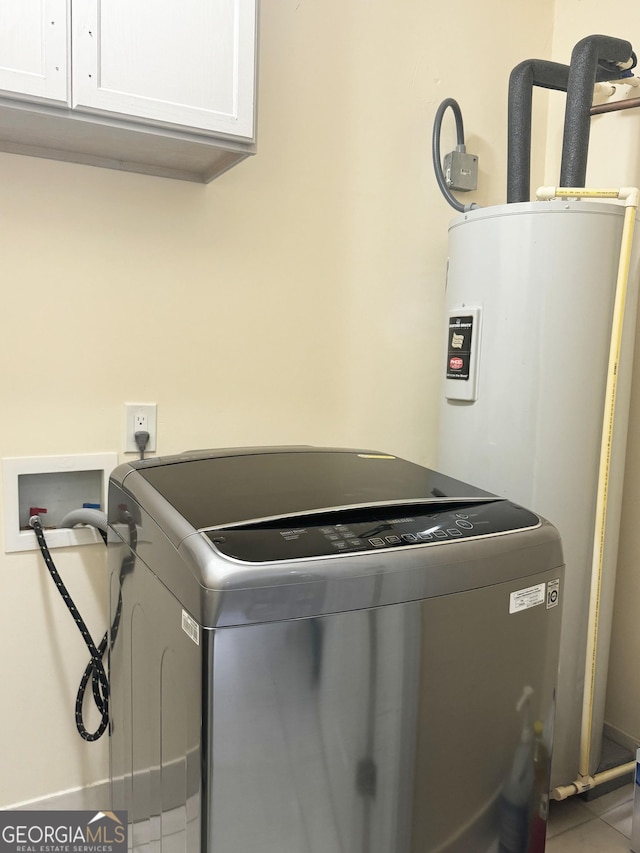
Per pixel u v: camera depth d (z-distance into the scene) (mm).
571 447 1391
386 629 806
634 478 1681
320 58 1522
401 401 1717
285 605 747
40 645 1358
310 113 1522
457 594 853
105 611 1406
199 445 1474
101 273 1340
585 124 1410
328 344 1605
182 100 1102
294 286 1548
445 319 1517
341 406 1639
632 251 1391
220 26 1120
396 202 1654
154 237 1382
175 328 1422
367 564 790
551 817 1474
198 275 1435
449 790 890
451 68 1696
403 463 1263
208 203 1429
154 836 939
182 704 795
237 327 1489
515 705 938
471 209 1551
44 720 1376
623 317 1380
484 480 1442
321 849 807
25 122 1092
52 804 1389
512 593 906
